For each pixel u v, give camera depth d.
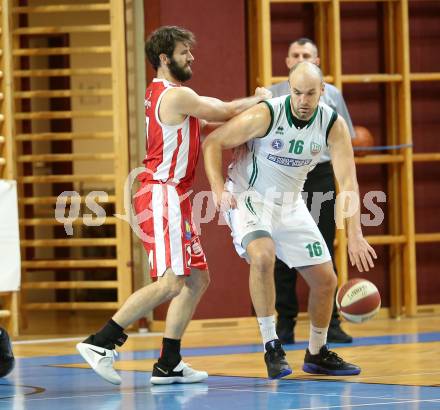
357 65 26.11
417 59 26.58
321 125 13.89
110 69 23.94
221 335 22.23
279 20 25.47
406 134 25.67
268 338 13.86
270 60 24.58
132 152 24.56
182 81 14.36
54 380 15.17
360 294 13.70
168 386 14.07
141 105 24.28
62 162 33.34
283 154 13.84
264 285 13.74
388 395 12.23
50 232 32.47
